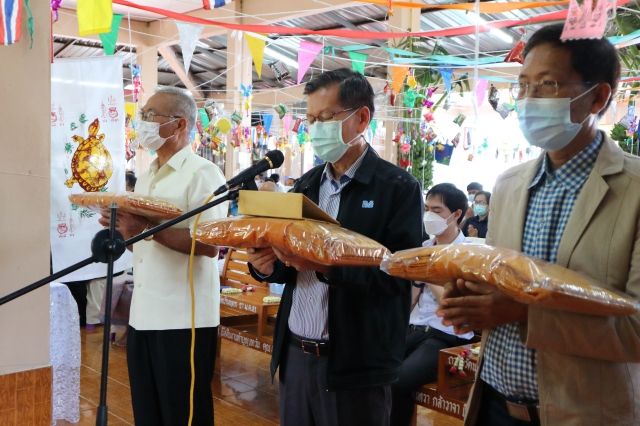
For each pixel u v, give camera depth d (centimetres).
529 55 121
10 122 143
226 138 784
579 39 114
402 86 488
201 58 1045
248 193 143
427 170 520
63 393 301
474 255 105
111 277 116
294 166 1105
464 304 108
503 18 565
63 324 300
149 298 207
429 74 498
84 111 306
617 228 108
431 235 273
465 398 238
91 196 190
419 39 557
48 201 150
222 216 212
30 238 147
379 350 162
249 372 395
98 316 492
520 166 135
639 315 102
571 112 116
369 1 330
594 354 102
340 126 163
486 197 525
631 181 109
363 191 166
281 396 175
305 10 702
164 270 207
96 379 370
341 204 168
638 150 376
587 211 112
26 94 145
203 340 212
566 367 108
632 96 434
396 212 163
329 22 779
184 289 208
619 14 338
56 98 300
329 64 804
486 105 767
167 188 213
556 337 102
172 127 216
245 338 347
